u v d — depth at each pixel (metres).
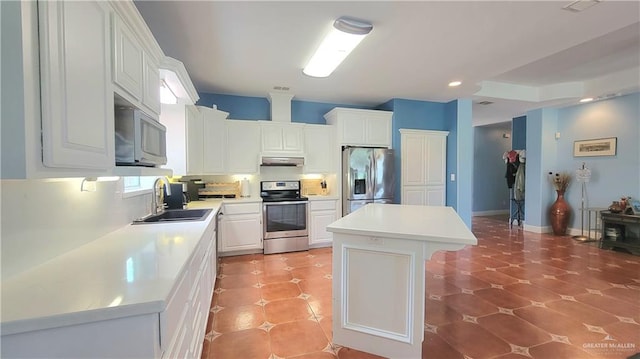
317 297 2.78
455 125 5.06
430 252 1.78
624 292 2.84
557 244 4.71
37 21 0.80
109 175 1.21
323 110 5.24
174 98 2.91
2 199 1.03
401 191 5.01
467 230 1.88
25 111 0.76
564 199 5.48
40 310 0.85
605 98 4.80
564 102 5.12
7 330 0.80
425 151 5.13
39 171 0.81
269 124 4.45
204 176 4.46
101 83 1.14
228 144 4.27
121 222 2.01
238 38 2.67
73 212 1.44
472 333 2.16
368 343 1.94
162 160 1.88
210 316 2.42
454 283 3.10
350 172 4.54
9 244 1.06
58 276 1.11
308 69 3.42
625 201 4.45
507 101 5.06
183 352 1.26
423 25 2.46
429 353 1.93
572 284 3.05
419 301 1.81
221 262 3.85
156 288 1.01
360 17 2.32
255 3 2.12
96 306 0.88
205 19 2.34
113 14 1.25
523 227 5.97
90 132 1.06
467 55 3.12
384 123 4.95
